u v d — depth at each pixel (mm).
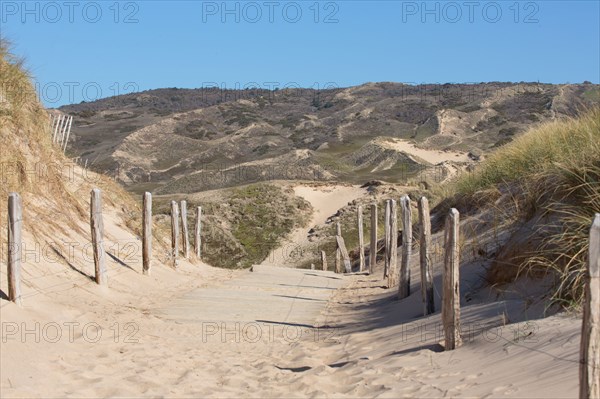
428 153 75875
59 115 21625
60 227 15344
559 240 9922
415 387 7469
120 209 20625
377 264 23922
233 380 8609
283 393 7957
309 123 112500
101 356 9180
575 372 6535
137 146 94750
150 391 7922
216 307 14320
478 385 7109
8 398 7020
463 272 13266
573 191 11148
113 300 13484
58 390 7555
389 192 47156
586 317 5609
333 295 16844
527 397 6387
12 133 15820
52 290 12062
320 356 10008
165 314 13133
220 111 117938
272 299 15812
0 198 13531
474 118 100562
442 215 21297
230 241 41688
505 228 13945
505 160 18922
